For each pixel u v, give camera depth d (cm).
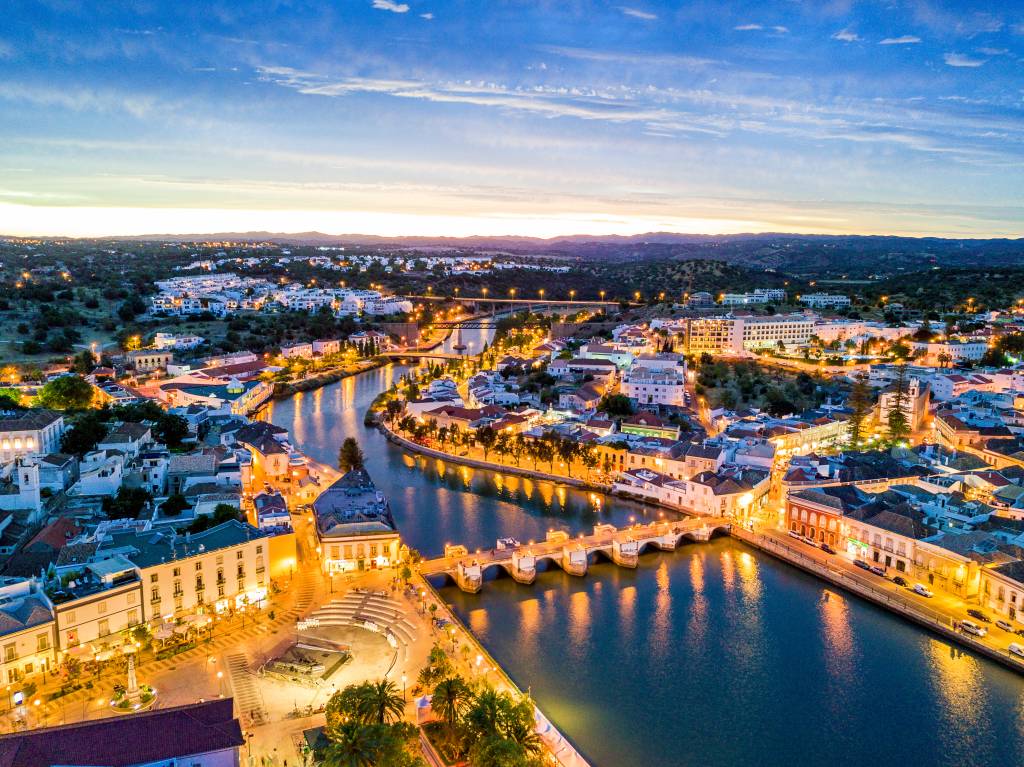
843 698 14962
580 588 19625
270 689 13838
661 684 15338
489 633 17200
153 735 10762
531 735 12244
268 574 17525
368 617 16662
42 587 14662
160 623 15575
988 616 17288
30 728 12294
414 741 12156
